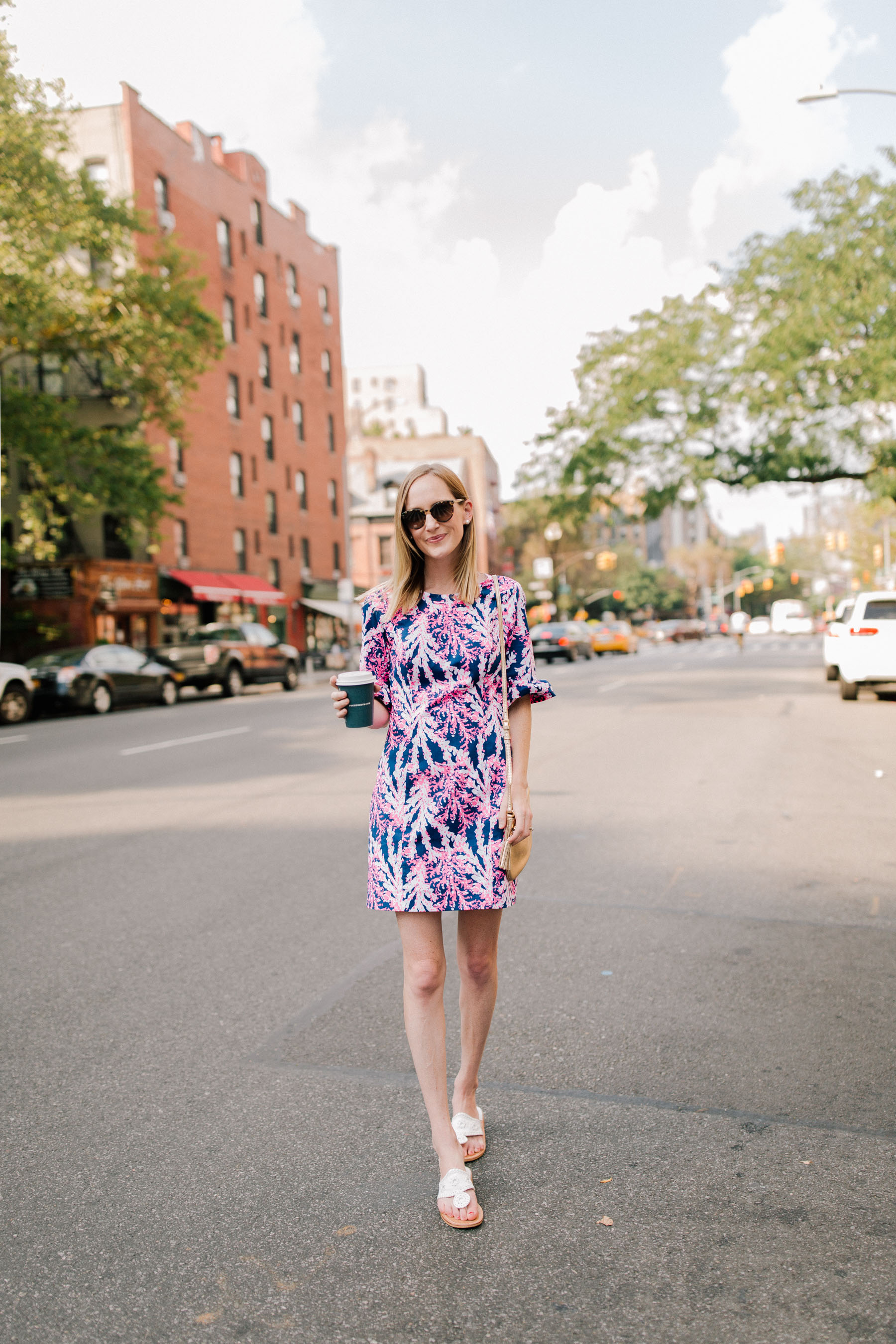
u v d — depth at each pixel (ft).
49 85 73.10
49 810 29.35
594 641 165.68
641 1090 11.06
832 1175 9.28
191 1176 9.48
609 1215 8.73
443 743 9.14
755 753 38.99
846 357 73.20
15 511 95.30
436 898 9.10
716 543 428.97
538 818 26.68
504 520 289.74
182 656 85.25
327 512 153.99
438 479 9.14
